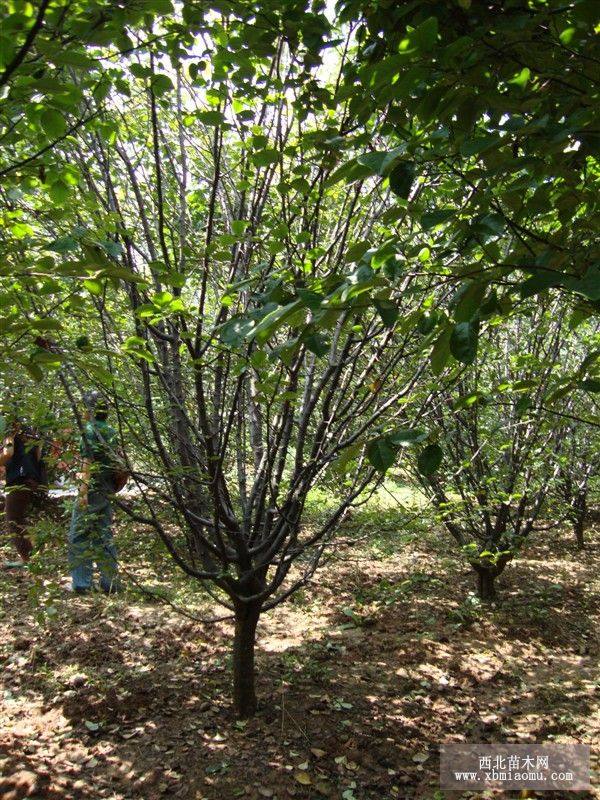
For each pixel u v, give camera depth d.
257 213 2.62
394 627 4.52
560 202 1.63
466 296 1.40
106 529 3.21
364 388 2.68
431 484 4.68
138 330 2.54
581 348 5.08
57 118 1.42
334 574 5.51
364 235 2.79
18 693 3.38
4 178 1.63
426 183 2.27
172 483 2.77
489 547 4.84
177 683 3.56
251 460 3.55
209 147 2.81
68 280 2.14
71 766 2.79
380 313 1.32
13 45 1.08
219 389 2.88
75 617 4.31
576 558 6.44
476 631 4.50
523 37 1.36
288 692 3.53
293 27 1.87
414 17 1.54
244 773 2.80
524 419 4.31
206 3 1.78
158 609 4.49
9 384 2.73
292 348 1.41
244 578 3.09
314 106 2.15
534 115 1.44
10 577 4.89
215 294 2.96
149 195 3.03
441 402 3.27
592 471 6.32
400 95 1.17
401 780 2.82
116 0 1.32
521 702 3.56
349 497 2.92
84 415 3.08
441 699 3.56
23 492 4.55
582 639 4.45
